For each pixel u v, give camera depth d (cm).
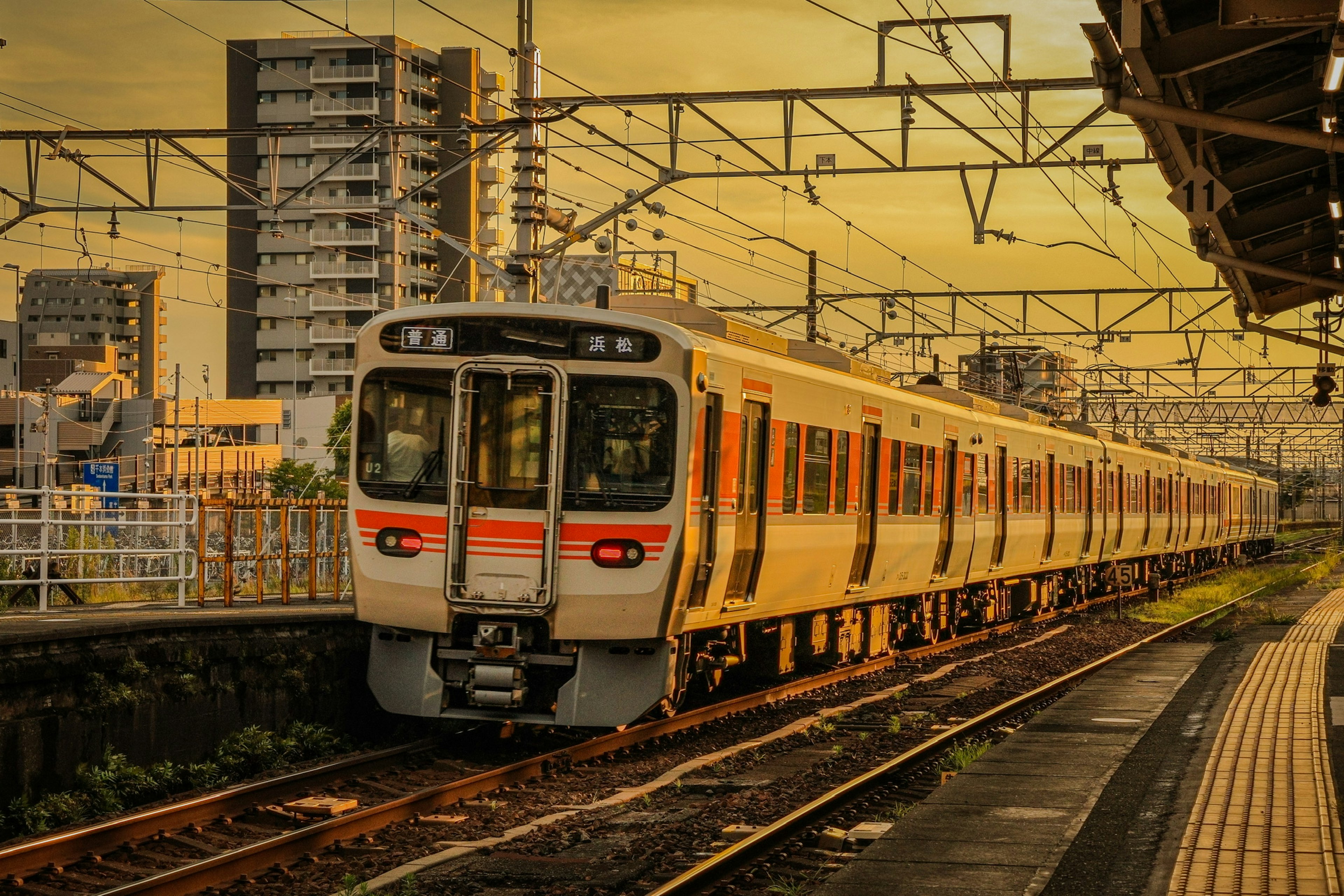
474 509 2356
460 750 2450
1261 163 2592
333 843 1778
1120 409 9844
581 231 4069
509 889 1588
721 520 2594
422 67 16325
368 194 16138
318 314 16462
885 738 2703
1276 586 7662
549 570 2331
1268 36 1928
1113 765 2094
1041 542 5281
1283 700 2781
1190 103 2303
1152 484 7275
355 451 2441
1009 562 4916
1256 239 3139
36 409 13438
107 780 2036
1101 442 6228
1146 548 7238
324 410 15250
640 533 2345
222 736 2316
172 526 2923
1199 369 7050
